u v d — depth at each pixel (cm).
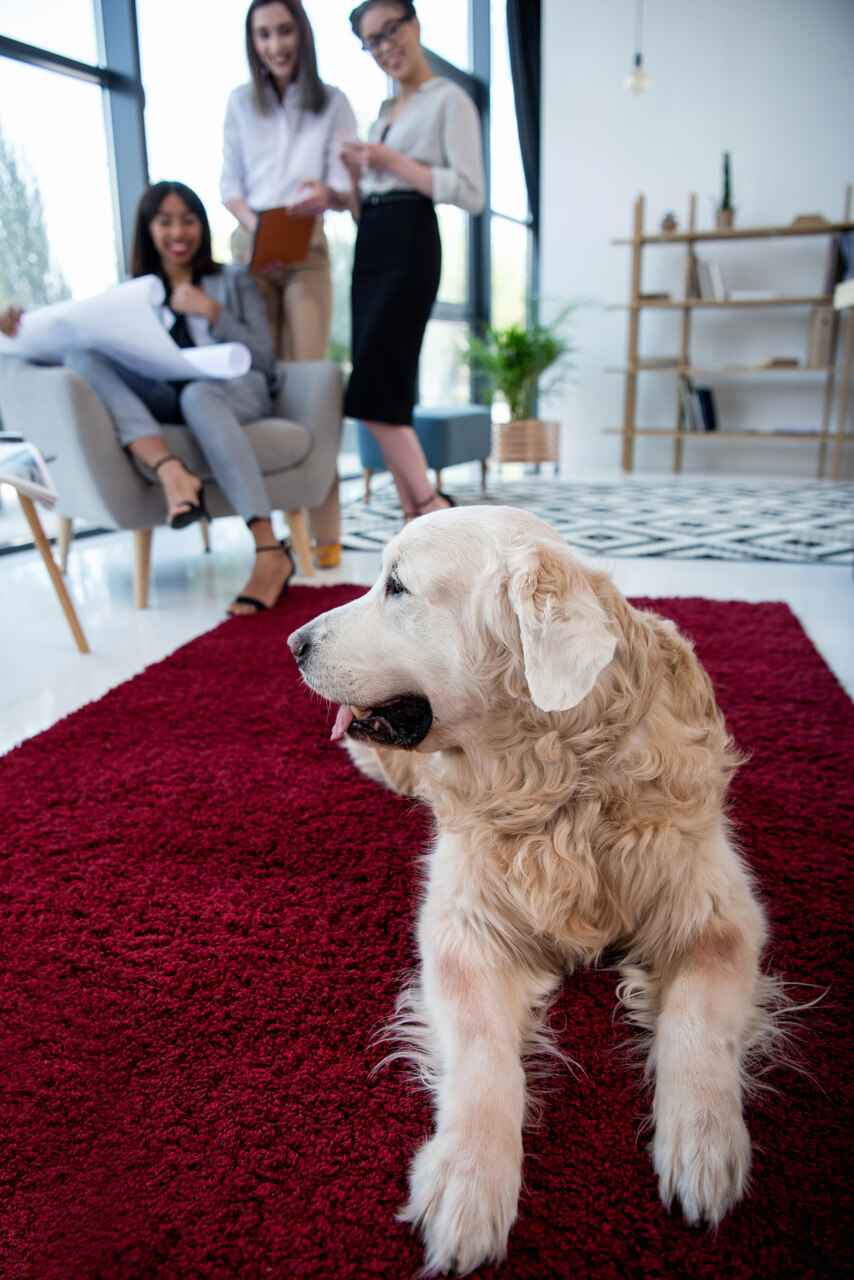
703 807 106
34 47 364
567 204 722
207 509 299
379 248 301
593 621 95
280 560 282
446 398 730
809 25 627
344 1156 82
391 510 486
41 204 381
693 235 643
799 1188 78
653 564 344
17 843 142
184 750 178
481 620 104
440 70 647
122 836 143
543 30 692
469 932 104
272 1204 77
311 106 324
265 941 115
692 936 102
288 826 146
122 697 205
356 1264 72
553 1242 73
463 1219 71
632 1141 84
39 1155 83
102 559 375
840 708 191
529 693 103
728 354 698
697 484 613
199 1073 93
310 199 284
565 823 105
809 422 686
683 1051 86
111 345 261
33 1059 95
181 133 430
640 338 721
